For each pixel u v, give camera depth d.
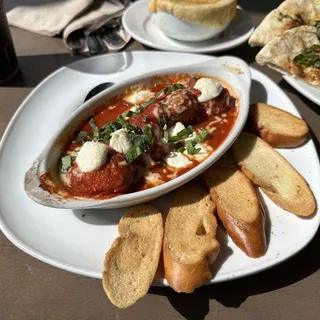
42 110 0.35
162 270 0.23
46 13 0.46
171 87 0.32
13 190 0.28
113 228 0.26
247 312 0.22
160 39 0.42
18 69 0.41
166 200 0.27
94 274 0.22
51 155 0.27
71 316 0.22
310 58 0.35
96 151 0.25
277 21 0.39
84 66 0.38
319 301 0.22
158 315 0.22
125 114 0.30
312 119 0.34
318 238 0.25
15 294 0.23
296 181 0.27
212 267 0.23
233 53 0.42
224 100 0.31
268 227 0.25
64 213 0.26
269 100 0.34
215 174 0.28
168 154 0.28
